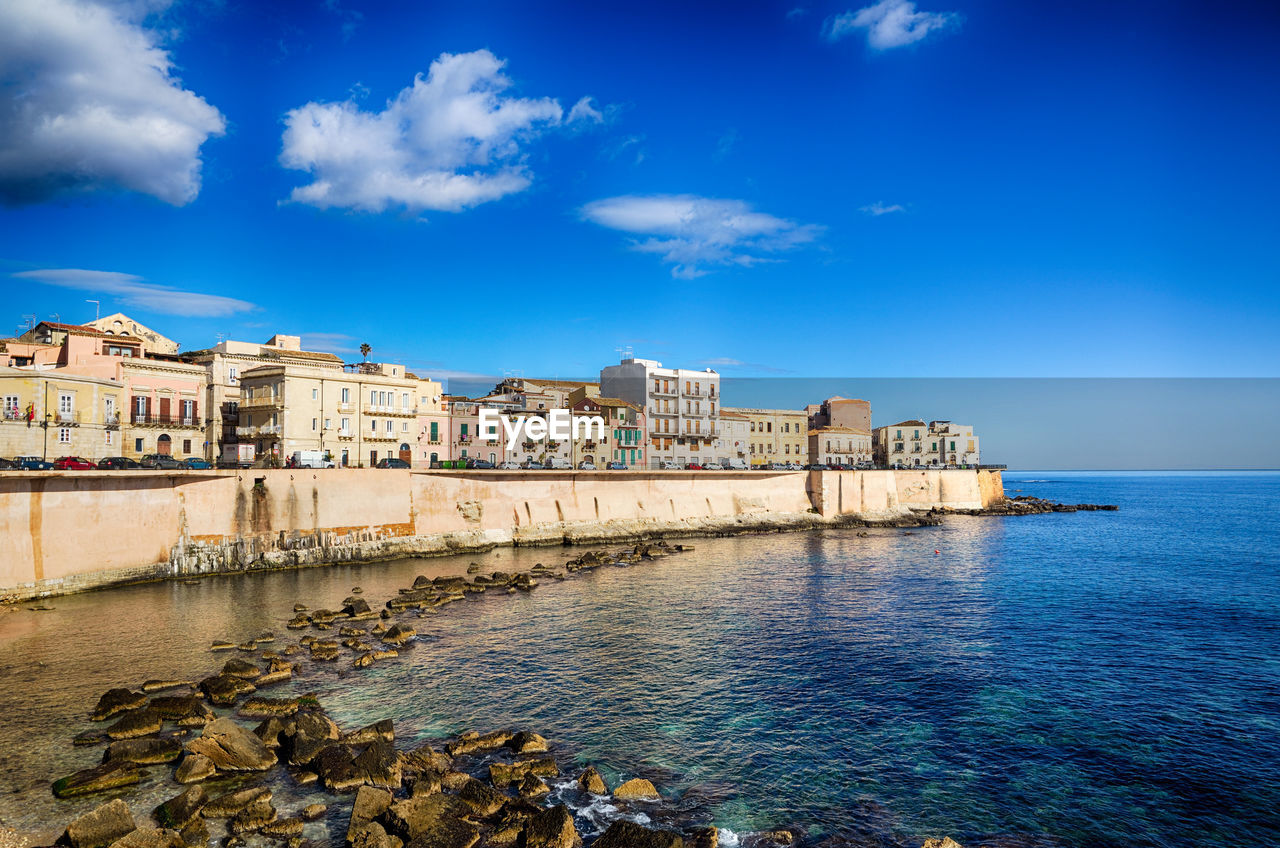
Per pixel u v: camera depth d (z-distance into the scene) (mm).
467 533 75375
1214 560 74375
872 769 25594
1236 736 28719
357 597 47344
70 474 49156
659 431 121938
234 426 83812
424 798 21109
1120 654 39281
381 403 85125
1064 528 108688
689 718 29719
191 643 38125
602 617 46094
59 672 33250
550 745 26938
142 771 23719
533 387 114500
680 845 19453
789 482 108312
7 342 83312
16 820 20766
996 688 33719
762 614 47562
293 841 19984
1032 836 21766
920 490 129250
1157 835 21938
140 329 99000
